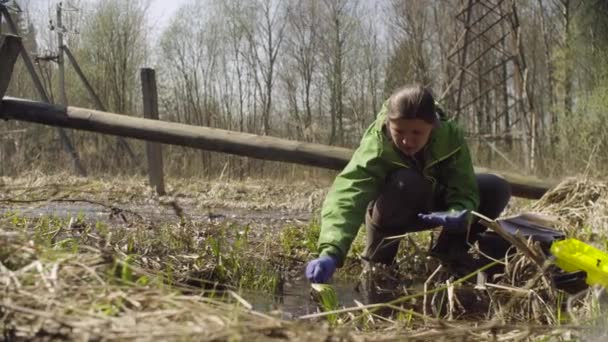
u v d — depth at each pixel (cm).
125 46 1834
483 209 317
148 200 667
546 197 437
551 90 1669
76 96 1859
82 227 380
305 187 985
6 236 165
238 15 1891
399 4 1981
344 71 1952
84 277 151
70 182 817
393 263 332
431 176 293
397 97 256
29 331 129
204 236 378
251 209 698
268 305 267
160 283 166
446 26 1991
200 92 1925
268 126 1875
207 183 967
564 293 250
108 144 1475
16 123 1476
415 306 264
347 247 261
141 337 121
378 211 302
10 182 803
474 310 252
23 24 1928
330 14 1933
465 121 2044
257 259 350
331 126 1948
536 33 1994
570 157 1181
